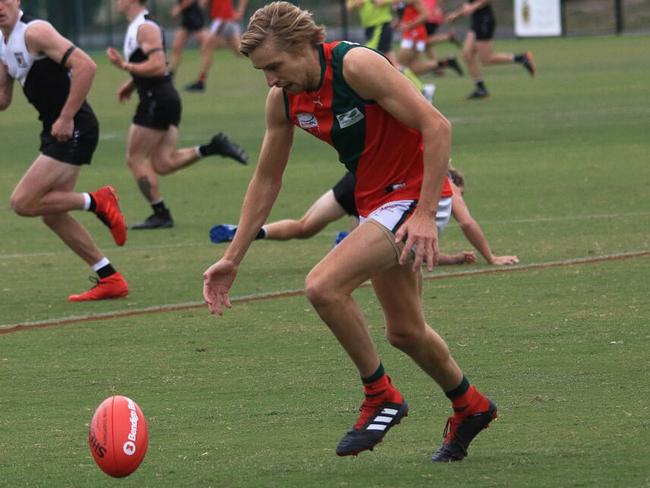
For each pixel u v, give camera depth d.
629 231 31.86
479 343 21.30
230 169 47.81
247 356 21.16
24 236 35.25
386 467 15.12
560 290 25.33
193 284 27.78
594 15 121.75
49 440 16.77
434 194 14.26
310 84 14.44
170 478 14.95
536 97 68.31
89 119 26.39
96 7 127.75
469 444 15.60
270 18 14.10
